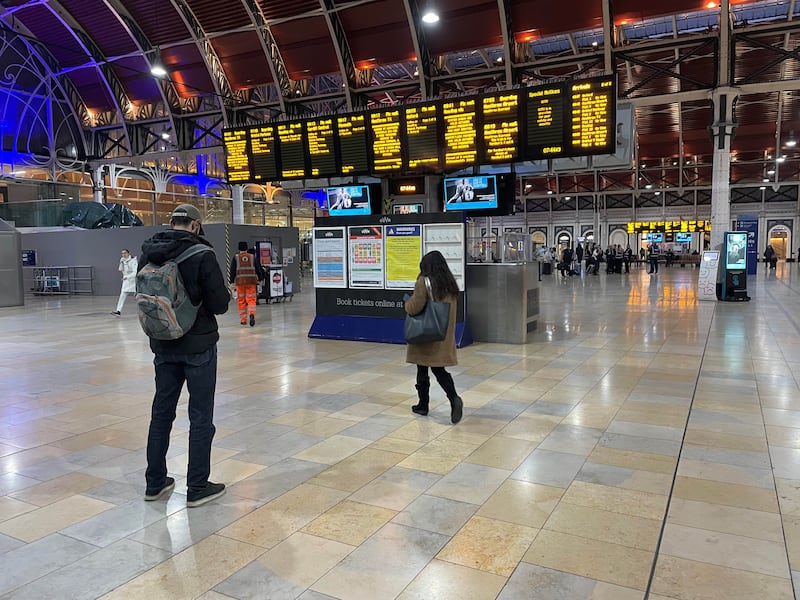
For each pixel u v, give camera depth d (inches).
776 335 383.6
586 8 815.7
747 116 1425.9
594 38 1118.4
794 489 143.8
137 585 106.4
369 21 914.7
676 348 341.1
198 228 148.7
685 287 843.4
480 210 436.8
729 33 773.3
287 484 151.9
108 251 877.8
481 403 227.8
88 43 1085.1
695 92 806.5
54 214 1027.9
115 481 156.5
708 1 770.8
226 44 1010.1
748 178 1839.3
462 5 858.1
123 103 1170.0
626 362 303.4
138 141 1206.3
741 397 231.1
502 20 837.8
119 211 1033.5
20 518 134.6
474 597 101.3
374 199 481.1
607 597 100.4
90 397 246.4
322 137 478.6
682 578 105.8
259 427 200.8
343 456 171.9
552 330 418.6
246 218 1600.6
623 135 418.6
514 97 411.5
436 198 466.0
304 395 244.4
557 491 144.9
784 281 949.8
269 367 303.4
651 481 150.1
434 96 949.2
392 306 376.8
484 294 369.7
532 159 415.5
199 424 139.7
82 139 1266.0
